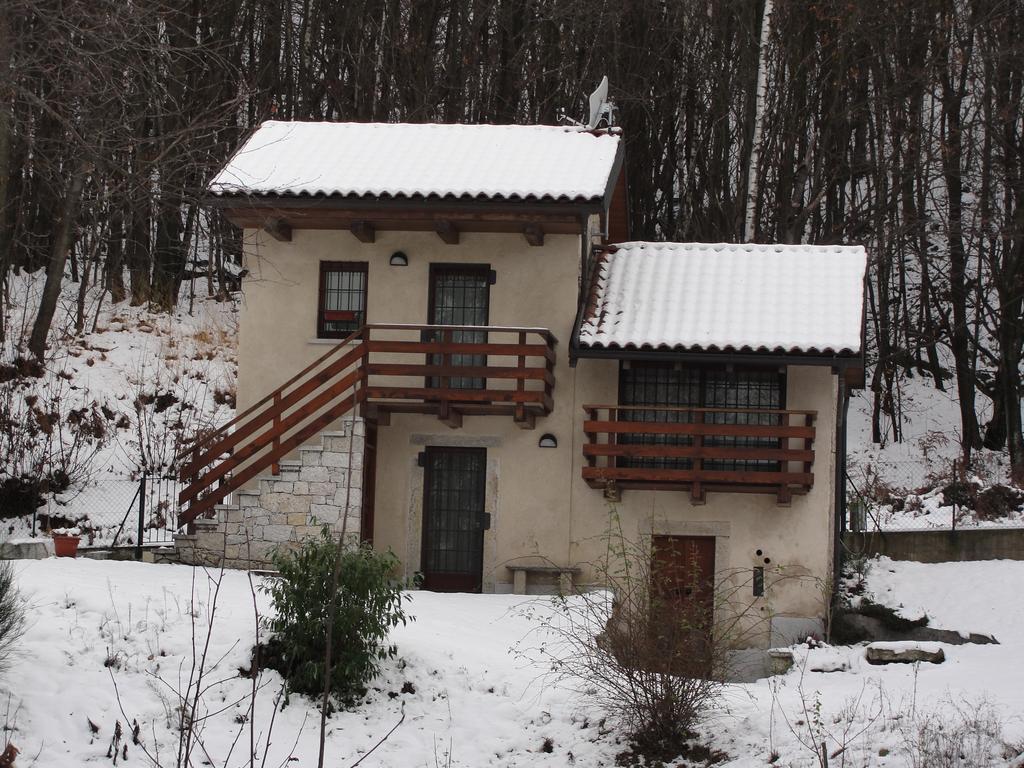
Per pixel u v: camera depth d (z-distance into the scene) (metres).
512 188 22.61
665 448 22.48
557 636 18.70
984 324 35.69
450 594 21.45
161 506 26.12
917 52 35.59
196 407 30.89
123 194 15.18
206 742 14.76
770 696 16.66
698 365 23.25
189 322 35.34
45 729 14.41
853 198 36.75
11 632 15.44
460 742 15.52
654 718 15.12
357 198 22.56
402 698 16.19
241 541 22.44
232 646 16.39
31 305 33.97
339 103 37.59
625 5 37.00
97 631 16.34
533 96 37.62
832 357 22.16
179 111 16.42
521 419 22.39
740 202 35.78
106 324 33.94
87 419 29.31
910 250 37.47
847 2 33.66
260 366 24.06
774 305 23.42
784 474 22.25
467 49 37.47
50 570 19.05
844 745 14.56
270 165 23.94
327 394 22.42
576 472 23.20
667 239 39.50
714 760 14.81
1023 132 35.59
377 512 23.41
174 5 29.77
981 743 14.15
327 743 15.16
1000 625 22.05
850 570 24.39
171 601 17.48
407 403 22.77
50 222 35.75
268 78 37.47
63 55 14.38
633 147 38.06
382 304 23.88
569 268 23.62
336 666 15.85
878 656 20.22
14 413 28.45
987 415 37.09
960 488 28.92
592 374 23.42
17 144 27.00
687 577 22.58
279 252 24.17
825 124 36.00
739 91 36.59
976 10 34.81
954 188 35.41
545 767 15.02
